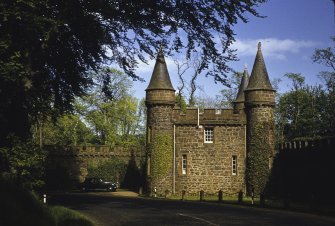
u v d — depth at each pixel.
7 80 13.16
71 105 20.02
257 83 41.78
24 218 10.73
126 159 55.06
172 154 42.66
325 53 57.28
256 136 41.25
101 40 17.14
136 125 72.50
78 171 54.19
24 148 14.41
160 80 42.84
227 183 42.16
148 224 16.48
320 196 31.20
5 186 11.66
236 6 16.41
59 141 66.00
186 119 42.94
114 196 37.00
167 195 39.78
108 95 20.89
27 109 15.32
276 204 27.75
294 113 68.81
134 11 16.61
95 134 70.56
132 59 18.89
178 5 16.67
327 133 58.94
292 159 36.59
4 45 13.09
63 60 18.38
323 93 66.75
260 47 42.97
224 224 16.41
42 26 13.55
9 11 12.94
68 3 14.96
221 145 42.59
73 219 14.82
